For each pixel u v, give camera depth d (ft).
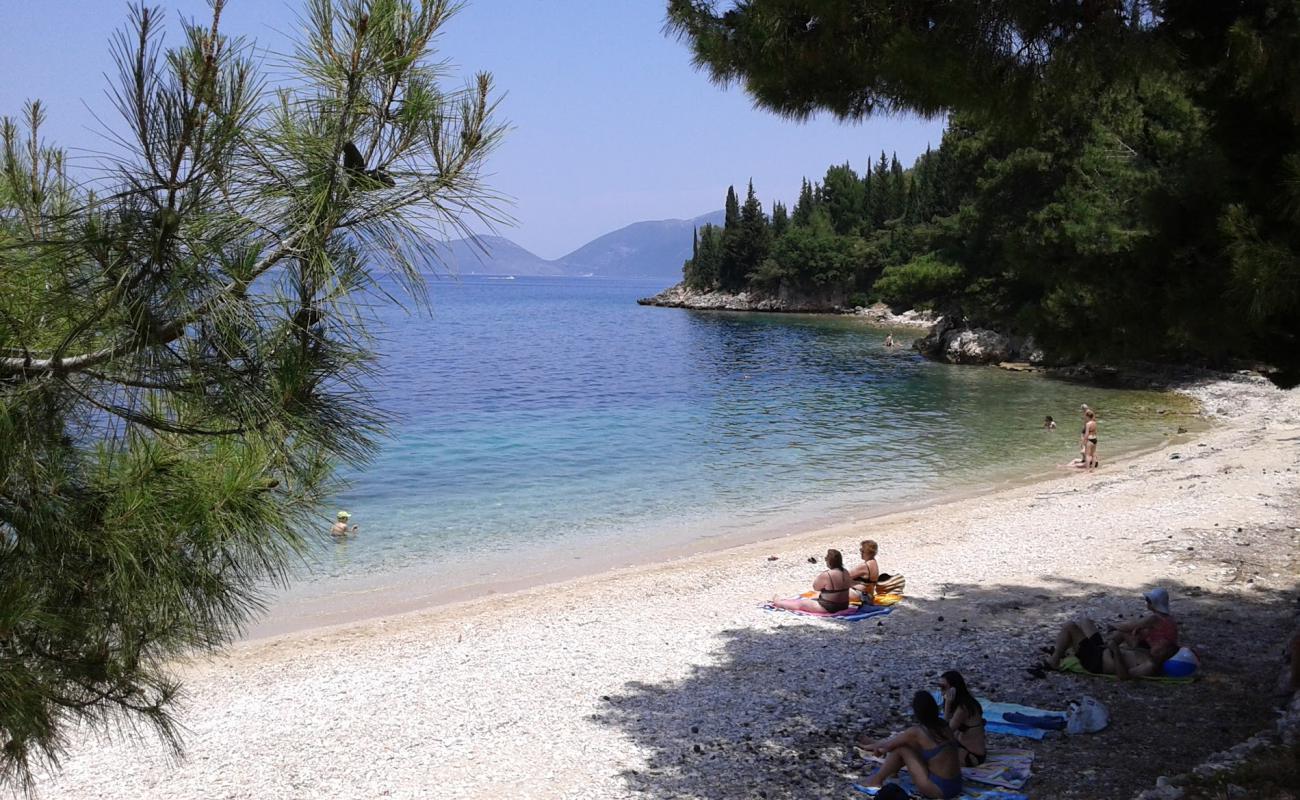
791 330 365.81
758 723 37.17
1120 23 26.32
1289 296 23.30
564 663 46.09
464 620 53.72
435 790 32.78
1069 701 36.35
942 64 26.78
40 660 12.96
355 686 43.62
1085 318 30.35
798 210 598.34
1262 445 101.04
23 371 11.96
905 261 453.58
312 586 61.21
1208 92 27.94
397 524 76.84
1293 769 25.81
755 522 79.05
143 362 11.91
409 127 12.48
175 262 11.34
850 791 30.37
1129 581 54.90
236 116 11.11
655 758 34.40
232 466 13.15
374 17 12.05
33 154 12.46
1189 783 25.94
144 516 12.72
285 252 12.05
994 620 49.32
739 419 137.69
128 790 33.30
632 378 193.77
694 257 648.38
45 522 12.35
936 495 89.20
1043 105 28.78
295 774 34.42
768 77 30.86
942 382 186.60
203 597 13.71
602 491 89.71
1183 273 27.68
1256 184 26.20
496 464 101.30
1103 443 117.29
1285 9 24.82
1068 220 123.44
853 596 53.42
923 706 29.19
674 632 50.37
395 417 14.11
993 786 28.94
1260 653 40.47
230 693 43.06
